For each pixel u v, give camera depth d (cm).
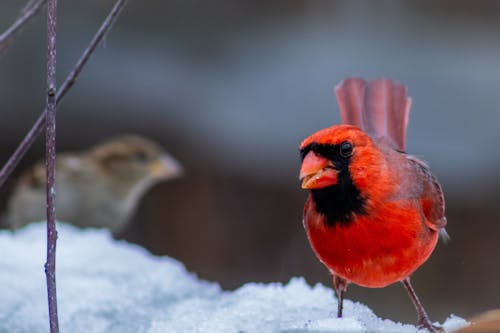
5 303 610
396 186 519
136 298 633
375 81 659
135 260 724
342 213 519
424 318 582
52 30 462
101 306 613
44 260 698
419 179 546
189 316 578
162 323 569
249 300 604
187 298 652
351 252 526
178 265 729
